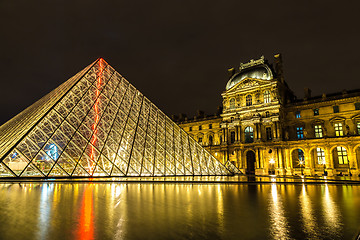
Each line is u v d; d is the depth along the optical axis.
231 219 11.55
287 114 81.69
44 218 11.23
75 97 43.84
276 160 75.75
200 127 102.75
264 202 17.00
